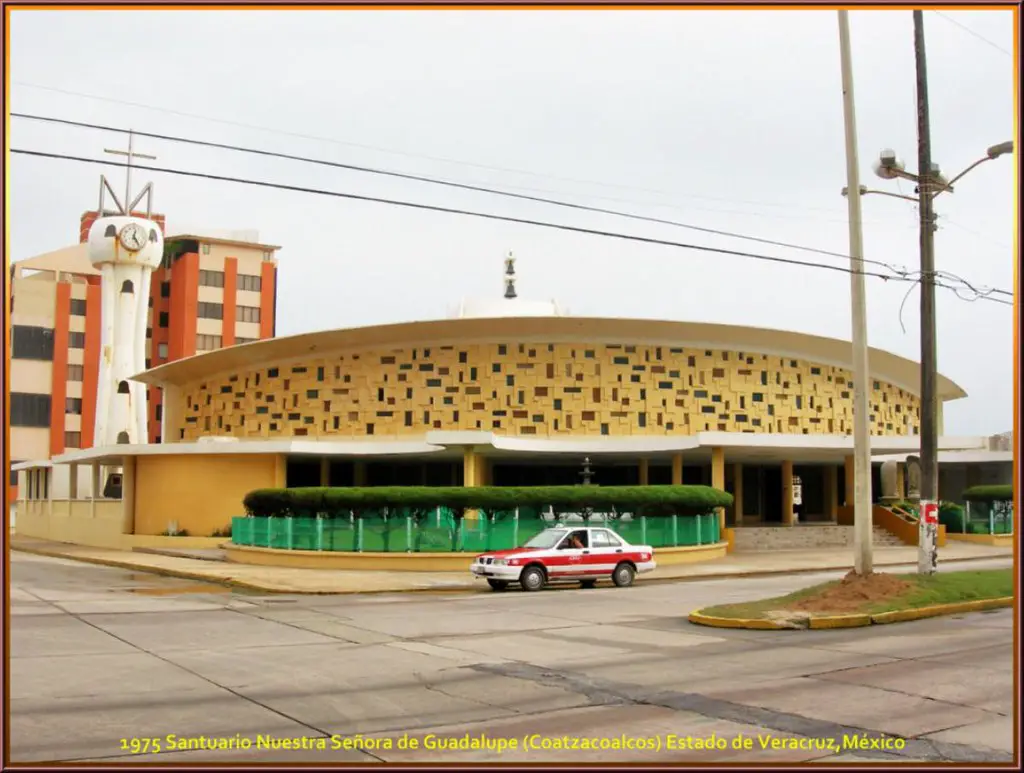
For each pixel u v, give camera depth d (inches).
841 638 621.3
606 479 1971.0
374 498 1242.0
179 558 1497.3
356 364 1727.4
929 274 826.8
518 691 456.1
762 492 2022.6
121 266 2261.3
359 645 608.1
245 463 1663.4
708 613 713.6
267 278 3476.9
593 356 1673.2
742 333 1712.6
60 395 3083.2
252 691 457.1
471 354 1670.8
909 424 2026.3
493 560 975.6
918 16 829.8
